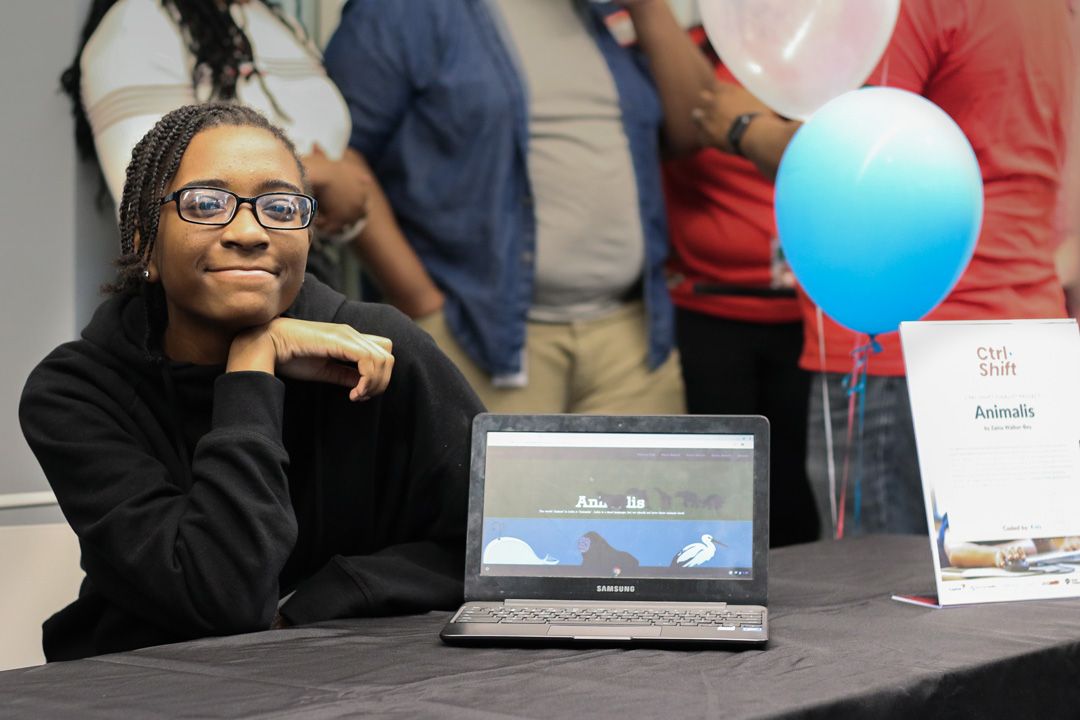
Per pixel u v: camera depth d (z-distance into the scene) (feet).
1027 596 4.22
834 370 9.61
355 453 4.40
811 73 7.65
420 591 4.15
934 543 4.17
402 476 4.53
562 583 3.85
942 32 9.17
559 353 9.91
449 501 4.44
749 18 7.67
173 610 3.80
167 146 4.07
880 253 6.77
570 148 9.73
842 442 9.66
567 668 3.12
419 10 9.23
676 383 10.32
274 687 2.91
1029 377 4.40
